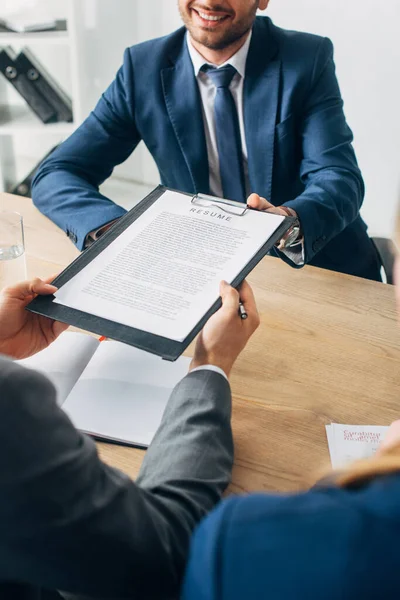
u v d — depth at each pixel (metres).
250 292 0.99
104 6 3.06
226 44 1.63
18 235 1.24
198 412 0.84
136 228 1.09
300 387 1.08
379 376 1.10
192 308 0.93
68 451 0.59
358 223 1.87
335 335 1.21
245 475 0.92
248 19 1.61
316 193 1.54
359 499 0.48
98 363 1.11
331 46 1.76
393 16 2.71
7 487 0.56
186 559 0.70
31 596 0.73
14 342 1.02
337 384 1.09
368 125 2.96
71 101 3.18
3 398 0.56
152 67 1.76
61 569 0.61
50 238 1.54
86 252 1.05
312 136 1.71
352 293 1.33
